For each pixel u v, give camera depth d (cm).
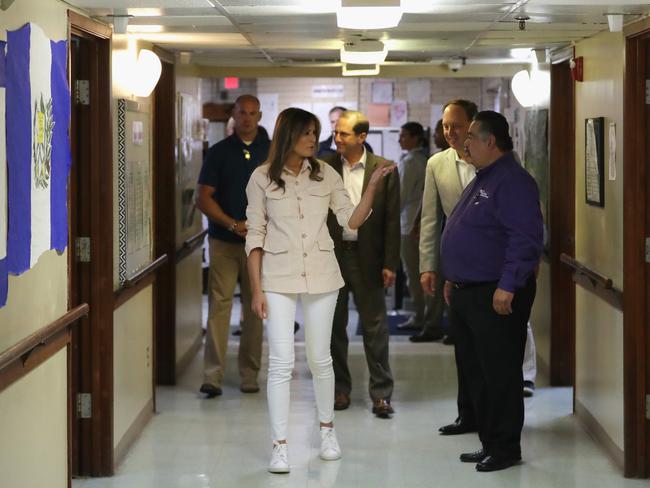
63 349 392
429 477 468
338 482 460
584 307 562
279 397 472
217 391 631
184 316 720
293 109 463
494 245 469
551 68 650
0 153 299
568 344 665
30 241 335
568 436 541
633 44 454
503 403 478
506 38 568
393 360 746
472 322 477
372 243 566
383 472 475
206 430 552
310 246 464
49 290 364
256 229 467
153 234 598
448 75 809
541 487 453
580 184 575
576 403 583
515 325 475
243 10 439
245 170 623
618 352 484
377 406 579
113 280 480
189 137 734
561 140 653
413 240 859
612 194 493
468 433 544
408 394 638
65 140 386
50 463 375
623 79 461
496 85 1202
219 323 630
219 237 627
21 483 338
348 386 598
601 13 441
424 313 874
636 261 459
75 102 463
